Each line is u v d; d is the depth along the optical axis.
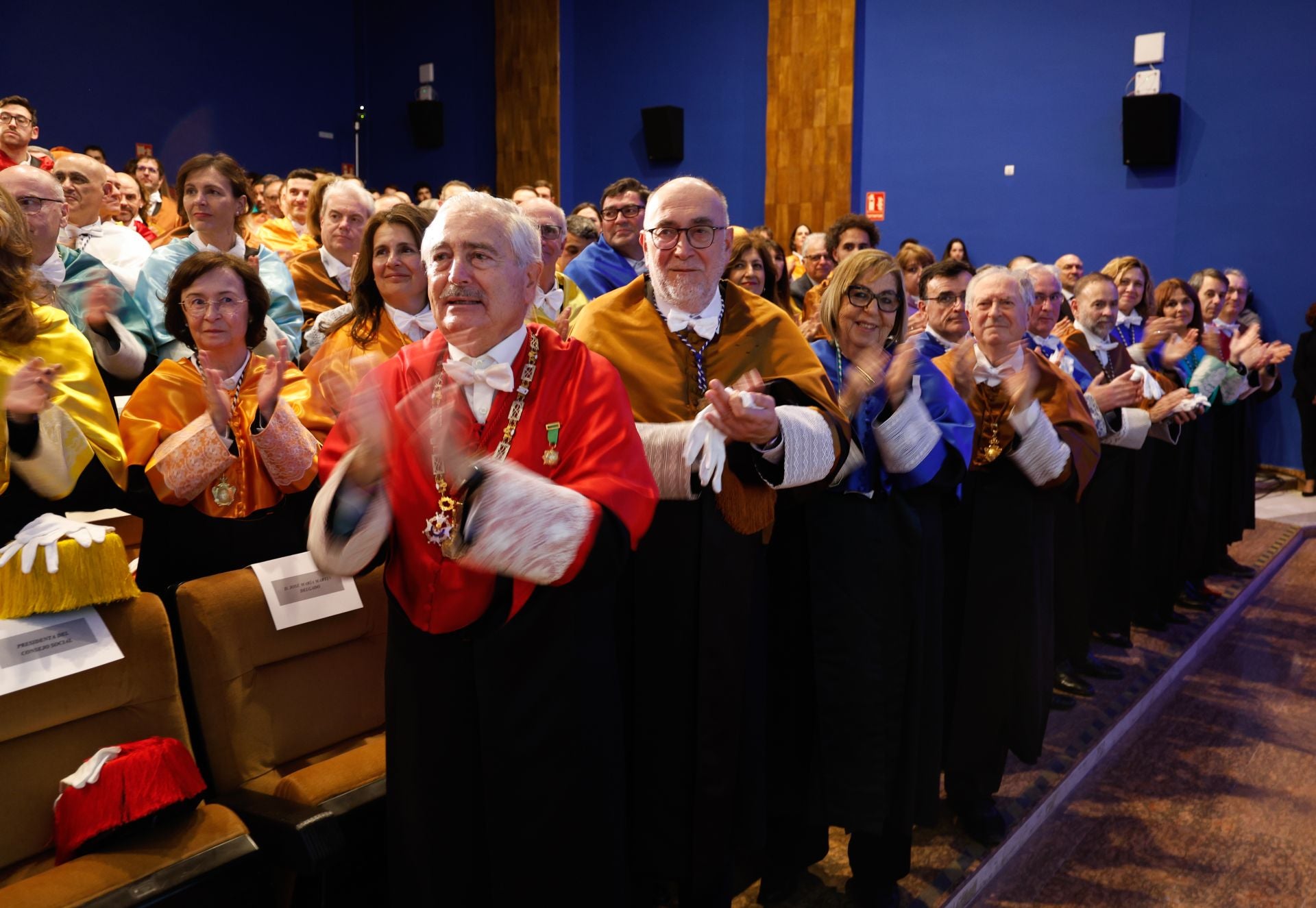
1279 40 8.07
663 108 10.82
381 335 2.84
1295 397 8.23
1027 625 3.02
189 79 11.52
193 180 3.72
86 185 4.10
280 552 2.54
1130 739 4.00
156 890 1.69
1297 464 8.56
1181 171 8.55
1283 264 8.25
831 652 2.48
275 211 7.07
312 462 2.51
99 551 1.91
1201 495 5.23
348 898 2.10
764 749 2.28
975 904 2.82
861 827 2.45
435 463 1.66
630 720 2.14
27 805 1.80
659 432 2.05
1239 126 8.30
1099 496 4.57
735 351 2.25
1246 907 2.85
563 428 1.69
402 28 12.95
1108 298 4.42
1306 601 5.91
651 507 1.67
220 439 2.39
